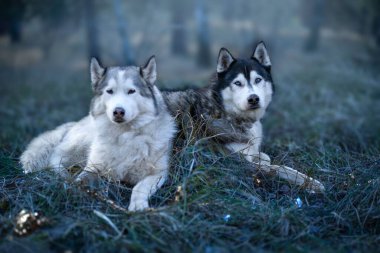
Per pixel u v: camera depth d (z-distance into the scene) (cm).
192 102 542
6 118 1082
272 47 2055
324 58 1925
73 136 531
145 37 2169
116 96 440
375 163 494
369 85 1319
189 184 431
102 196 420
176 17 2361
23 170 521
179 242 356
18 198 429
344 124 854
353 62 1789
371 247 356
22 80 1661
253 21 2425
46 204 415
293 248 347
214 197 423
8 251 337
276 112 991
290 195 459
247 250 348
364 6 2044
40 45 2284
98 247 346
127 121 434
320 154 569
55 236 358
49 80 1661
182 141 503
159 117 470
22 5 1677
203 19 2055
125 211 396
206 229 372
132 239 358
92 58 471
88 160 477
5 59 2019
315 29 2205
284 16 2516
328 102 1098
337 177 478
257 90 523
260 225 385
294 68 1702
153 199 434
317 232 383
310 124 864
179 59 2228
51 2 1745
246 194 434
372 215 398
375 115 943
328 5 2338
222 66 552
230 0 2728
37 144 566
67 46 2322
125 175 463
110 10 2097
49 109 1184
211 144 511
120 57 1977
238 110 536
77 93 1355
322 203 438
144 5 2242
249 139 526
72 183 430
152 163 456
